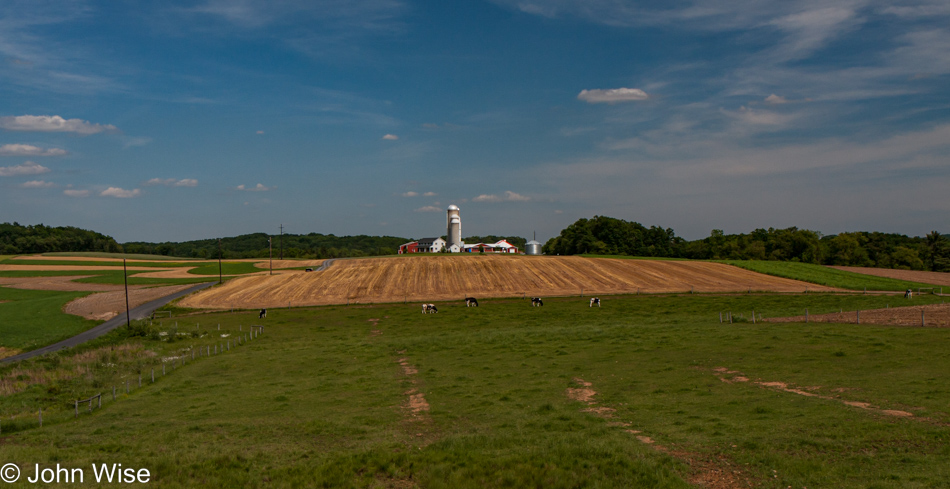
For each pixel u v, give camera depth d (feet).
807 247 590.96
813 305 220.23
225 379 116.88
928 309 161.79
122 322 220.43
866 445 57.11
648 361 111.55
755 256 612.29
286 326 205.36
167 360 142.61
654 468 53.88
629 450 58.70
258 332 192.54
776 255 599.98
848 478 49.80
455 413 80.64
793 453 56.44
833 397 76.74
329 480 54.13
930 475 48.96
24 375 131.34
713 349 119.03
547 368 110.83
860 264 588.09
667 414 74.02
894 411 67.87
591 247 603.26
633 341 135.44
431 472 54.95
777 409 72.38
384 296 280.72
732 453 57.57
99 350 163.73
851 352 106.42
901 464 52.03
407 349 143.84
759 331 138.92
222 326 207.92
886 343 112.27
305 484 53.62
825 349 110.93
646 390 88.48
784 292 271.49
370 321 211.00
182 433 73.82
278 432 73.00
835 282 313.94
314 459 60.49
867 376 87.45
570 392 90.58
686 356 113.91
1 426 84.38
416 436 69.62
